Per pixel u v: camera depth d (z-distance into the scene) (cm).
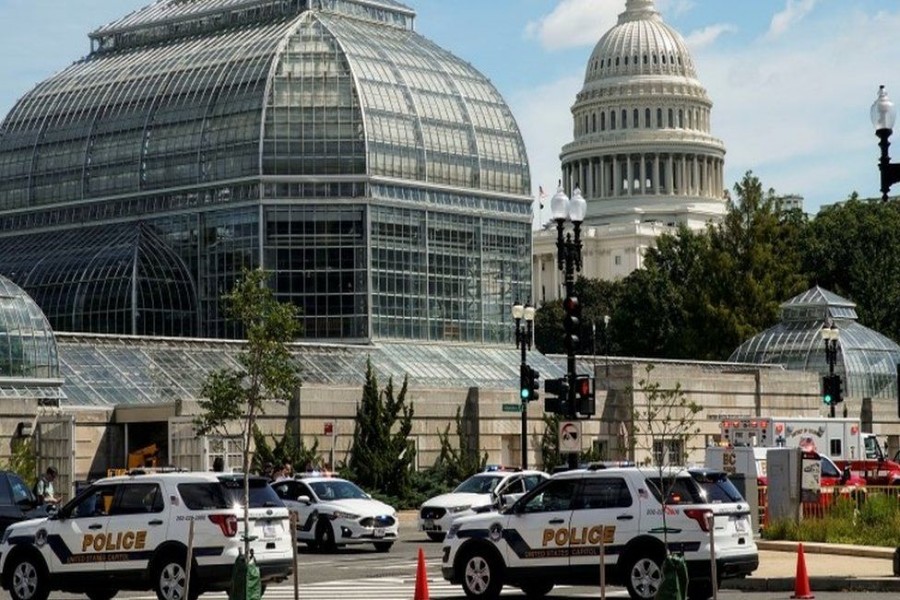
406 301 14800
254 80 14800
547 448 11238
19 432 9638
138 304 14500
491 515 4859
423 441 11475
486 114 15762
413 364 14062
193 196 15000
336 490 7512
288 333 7588
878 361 15712
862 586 5028
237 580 4069
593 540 4706
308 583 5656
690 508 4644
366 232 14575
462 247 15288
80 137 15900
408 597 5097
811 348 15612
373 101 14838
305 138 14650
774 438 9900
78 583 4794
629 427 12275
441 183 15188
